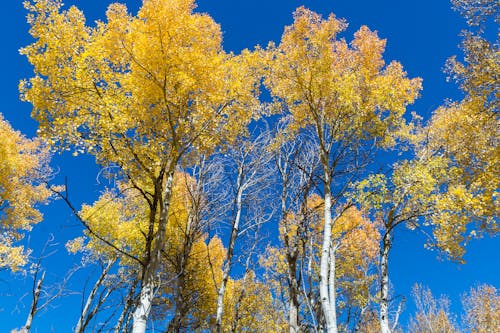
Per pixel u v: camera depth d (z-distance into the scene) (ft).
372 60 30.58
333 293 27.99
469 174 30.37
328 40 27.94
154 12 22.89
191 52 23.84
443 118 34.58
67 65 22.25
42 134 21.30
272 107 31.76
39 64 21.47
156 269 22.49
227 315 42.19
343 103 27.94
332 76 28.27
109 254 40.19
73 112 22.58
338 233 39.70
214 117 25.62
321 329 29.19
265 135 37.93
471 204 27.22
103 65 22.67
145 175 25.29
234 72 27.48
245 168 37.93
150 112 24.54
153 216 24.20
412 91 30.81
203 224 36.76
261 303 43.37
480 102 28.58
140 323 20.17
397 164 31.99
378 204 30.53
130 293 23.06
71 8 22.52
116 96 22.90
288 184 34.71
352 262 43.75
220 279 47.29
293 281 31.24
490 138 28.94
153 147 23.15
